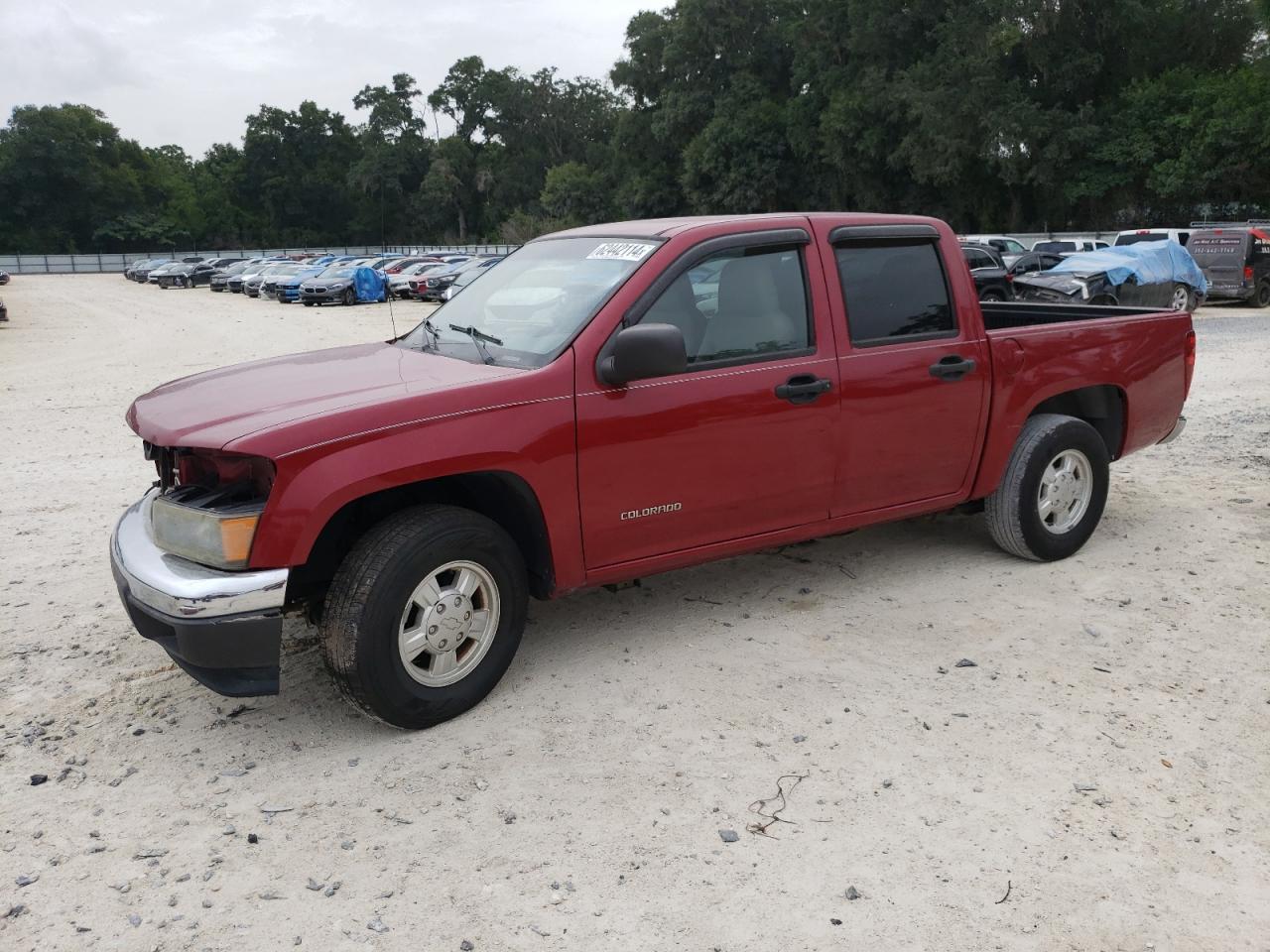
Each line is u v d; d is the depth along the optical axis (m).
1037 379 5.19
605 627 4.69
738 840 3.07
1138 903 2.77
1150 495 6.86
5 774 3.49
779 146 56.84
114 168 106.44
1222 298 24.81
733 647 4.44
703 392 4.11
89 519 6.73
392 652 3.54
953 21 43.78
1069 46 43.34
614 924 2.71
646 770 3.46
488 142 110.25
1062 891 2.82
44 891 2.88
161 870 2.97
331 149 112.75
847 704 3.89
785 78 61.38
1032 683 4.05
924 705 3.88
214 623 3.29
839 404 4.48
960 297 4.92
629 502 4.03
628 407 3.95
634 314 4.00
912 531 6.08
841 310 4.53
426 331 4.68
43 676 4.27
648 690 4.04
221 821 3.21
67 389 13.80
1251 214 41.38
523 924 2.72
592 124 105.25
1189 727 3.69
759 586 5.18
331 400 3.62
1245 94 38.09
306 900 2.83
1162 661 4.23
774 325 4.36
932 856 2.98
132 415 4.02
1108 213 45.12
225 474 3.53
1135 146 41.06
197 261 67.00
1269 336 16.95
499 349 4.12
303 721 3.86
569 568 3.97
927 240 4.86
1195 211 43.25
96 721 3.88
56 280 70.81
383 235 110.19
